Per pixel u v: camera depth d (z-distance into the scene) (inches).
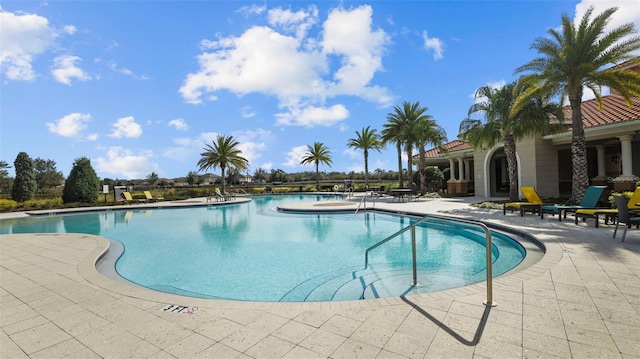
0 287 169.5
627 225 240.1
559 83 474.9
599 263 182.5
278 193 1386.6
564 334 101.0
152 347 101.8
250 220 538.0
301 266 251.4
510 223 348.5
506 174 974.4
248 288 205.3
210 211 717.9
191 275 234.4
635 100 619.8
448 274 216.8
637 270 168.6
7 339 110.7
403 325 110.8
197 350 98.8
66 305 141.4
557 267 175.2
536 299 130.7
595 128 544.1
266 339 104.3
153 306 137.0
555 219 372.8
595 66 443.8
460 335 102.2
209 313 127.0
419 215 478.0
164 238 384.5
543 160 663.8
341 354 93.3
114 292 157.3
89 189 844.6
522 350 92.1
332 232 400.5
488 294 126.2
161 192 1239.5
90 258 241.6
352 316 119.6
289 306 131.3
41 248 281.6
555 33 466.3
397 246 311.9
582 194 468.4
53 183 1919.3
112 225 514.3
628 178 521.7
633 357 87.2
